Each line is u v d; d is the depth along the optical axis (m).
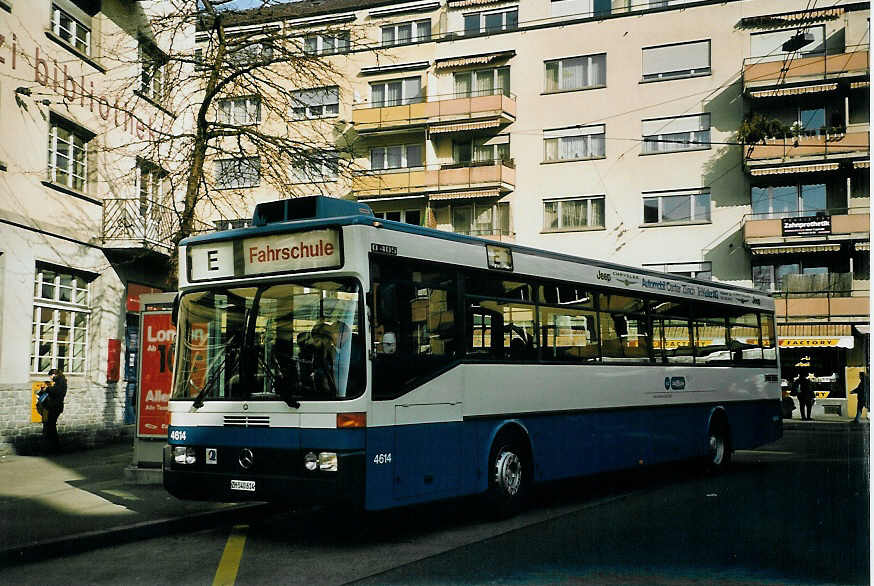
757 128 34.19
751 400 15.79
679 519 9.92
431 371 8.91
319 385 8.11
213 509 10.04
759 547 8.23
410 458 8.53
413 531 9.27
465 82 39.31
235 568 7.50
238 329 8.72
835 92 34.56
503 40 38.81
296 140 16.69
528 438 10.33
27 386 17.45
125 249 20.25
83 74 19.56
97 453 17.56
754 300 16.41
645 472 15.11
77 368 19.64
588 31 37.78
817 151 34.03
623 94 37.16
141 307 12.67
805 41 35.06
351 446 7.92
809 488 12.60
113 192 20.62
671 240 36.19
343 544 8.55
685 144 36.38
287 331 8.45
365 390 8.05
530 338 10.56
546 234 37.62
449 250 9.39
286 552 8.18
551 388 10.80
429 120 38.38
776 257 35.12
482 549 8.23
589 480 14.02
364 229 8.27
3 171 16.73
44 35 18.03
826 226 33.75
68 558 8.08
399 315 8.57
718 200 35.81
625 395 12.25
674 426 13.36
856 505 10.89
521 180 38.09
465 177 37.88
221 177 16.77
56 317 18.78
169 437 8.99
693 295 14.31
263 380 8.43
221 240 8.98
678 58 36.66
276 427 8.24
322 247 8.38
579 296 11.56
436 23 40.03
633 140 36.94
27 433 17.41
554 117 37.97
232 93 16.28
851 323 34.03
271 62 15.99
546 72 38.31
